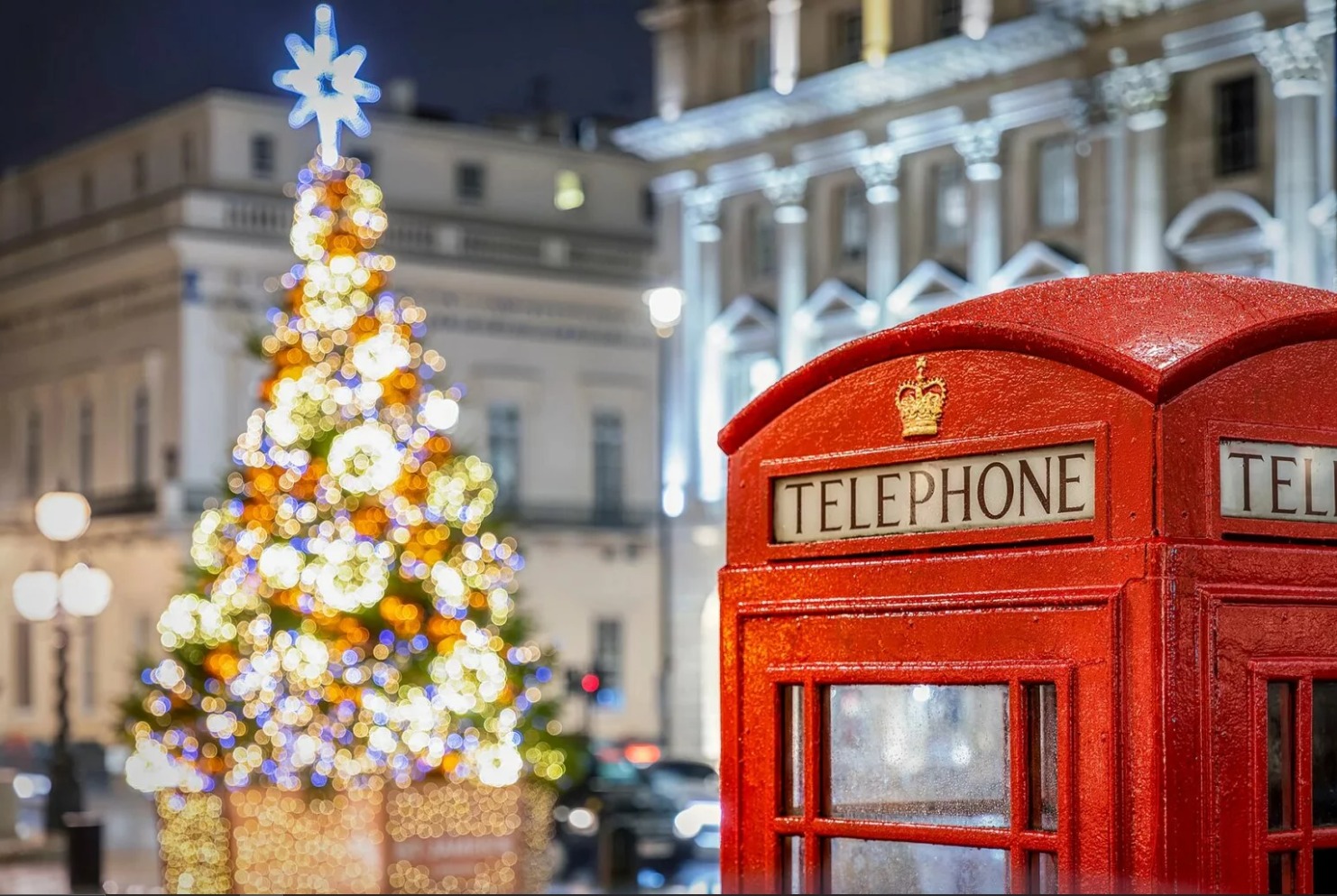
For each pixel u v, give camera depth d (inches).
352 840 618.2
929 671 154.0
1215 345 142.6
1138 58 1491.1
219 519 646.5
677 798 1130.7
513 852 642.2
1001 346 152.1
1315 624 145.0
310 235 644.7
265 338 659.4
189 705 637.9
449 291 2169.0
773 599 167.6
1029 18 1561.3
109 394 2144.4
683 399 1950.1
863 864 159.2
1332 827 146.4
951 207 1721.2
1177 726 139.0
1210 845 138.7
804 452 167.3
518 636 673.0
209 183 2075.5
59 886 886.4
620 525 2250.2
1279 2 1396.4
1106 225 1519.4
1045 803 147.5
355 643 623.5
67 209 2313.0
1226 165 1455.5
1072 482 147.3
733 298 1931.6
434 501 645.3
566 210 2309.3
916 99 1718.8
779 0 1843.0
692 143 1939.0
